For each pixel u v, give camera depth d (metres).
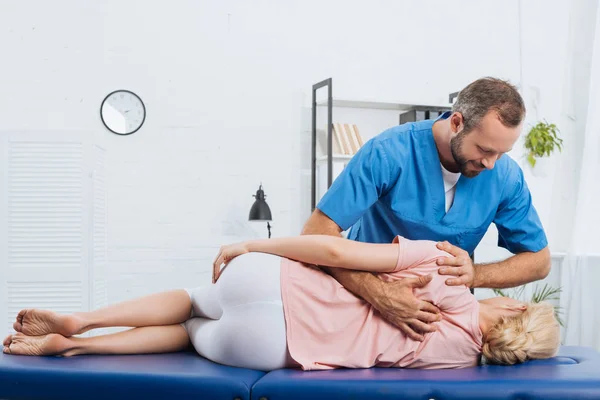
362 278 1.98
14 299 3.70
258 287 1.96
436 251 2.04
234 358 1.98
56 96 4.30
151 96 4.40
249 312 1.96
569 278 4.35
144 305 2.16
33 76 4.28
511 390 1.76
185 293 2.27
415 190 2.26
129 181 4.36
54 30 4.30
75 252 3.72
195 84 4.45
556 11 4.99
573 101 4.77
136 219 4.36
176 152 4.41
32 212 3.71
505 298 2.17
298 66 4.61
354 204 2.23
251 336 1.95
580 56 4.78
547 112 4.89
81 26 4.33
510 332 2.03
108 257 4.31
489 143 2.00
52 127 4.29
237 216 4.47
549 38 4.96
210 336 2.04
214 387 1.76
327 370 1.93
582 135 4.71
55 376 1.81
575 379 1.81
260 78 4.55
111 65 4.36
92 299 3.74
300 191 4.57
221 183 4.46
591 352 2.30
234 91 4.50
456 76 4.89
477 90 2.03
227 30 4.51
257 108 4.53
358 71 4.72
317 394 1.73
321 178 4.43
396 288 1.95
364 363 1.97
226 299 2.00
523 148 4.88
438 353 1.98
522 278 2.34
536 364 2.06
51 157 3.72
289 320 1.97
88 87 4.33
